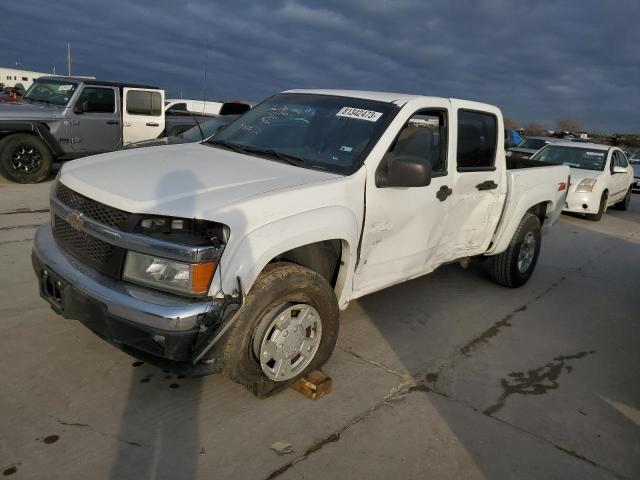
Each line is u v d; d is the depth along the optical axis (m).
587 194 11.11
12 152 9.40
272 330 3.12
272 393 3.25
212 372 2.93
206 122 9.08
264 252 2.86
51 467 2.57
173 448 2.79
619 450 3.17
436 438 3.11
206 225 2.74
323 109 4.12
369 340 4.28
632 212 14.03
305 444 2.93
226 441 2.88
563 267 7.27
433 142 4.18
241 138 4.20
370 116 3.87
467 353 4.26
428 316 4.91
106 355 3.60
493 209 4.98
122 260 2.78
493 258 5.76
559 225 10.53
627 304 5.91
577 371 4.16
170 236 2.71
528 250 5.94
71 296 2.90
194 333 2.67
